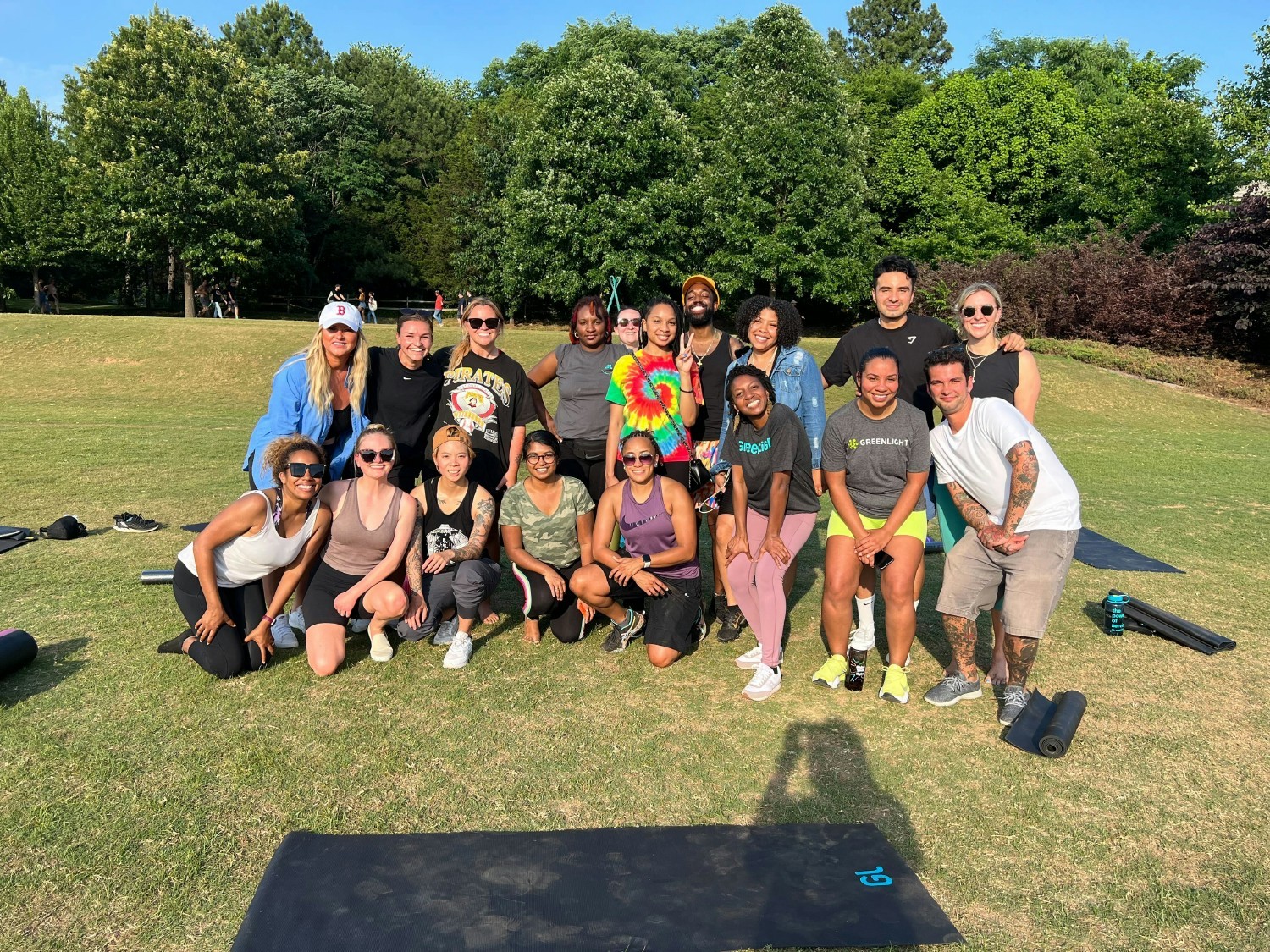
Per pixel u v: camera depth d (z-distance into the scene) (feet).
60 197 118.42
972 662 13.43
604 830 9.70
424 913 8.20
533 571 15.48
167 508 25.02
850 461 13.50
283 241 133.08
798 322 15.48
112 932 8.02
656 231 104.37
